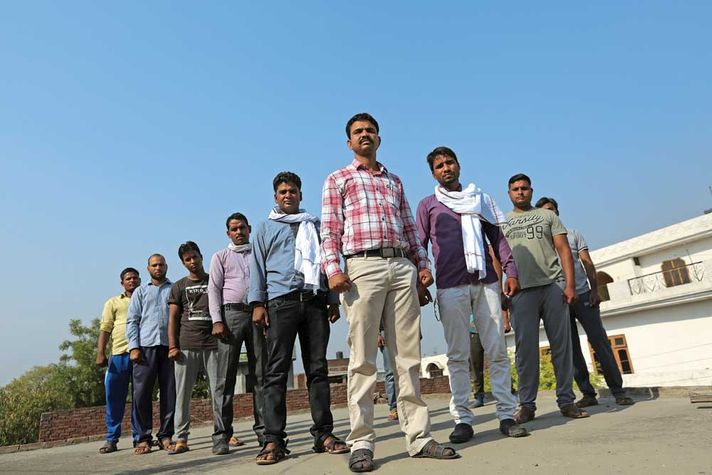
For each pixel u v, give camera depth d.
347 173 3.20
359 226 3.02
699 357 17.59
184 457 4.20
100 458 4.77
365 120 3.27
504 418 3.30
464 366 3.45
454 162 3.91
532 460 2.39
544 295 4.09
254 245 3.75
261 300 3.64
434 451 2.73
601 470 2.06
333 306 4.02
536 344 4.08
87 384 26.95
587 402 4.72
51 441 7.72
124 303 5.97
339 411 8.88
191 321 4.80
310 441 4.46
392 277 2.97
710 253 18.86
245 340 4.50
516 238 4.27
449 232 3.66
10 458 5.55
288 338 3.45
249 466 3.18
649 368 19.14
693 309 17.89
